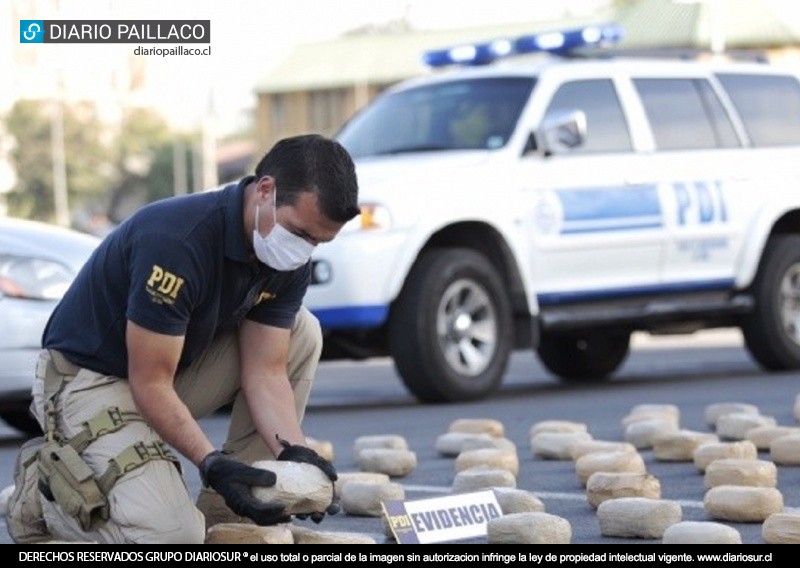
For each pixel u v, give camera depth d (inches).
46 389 186.2
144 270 177.6
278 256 178.2
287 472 176.1
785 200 447.8
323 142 175.8
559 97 417.4
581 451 280.7
